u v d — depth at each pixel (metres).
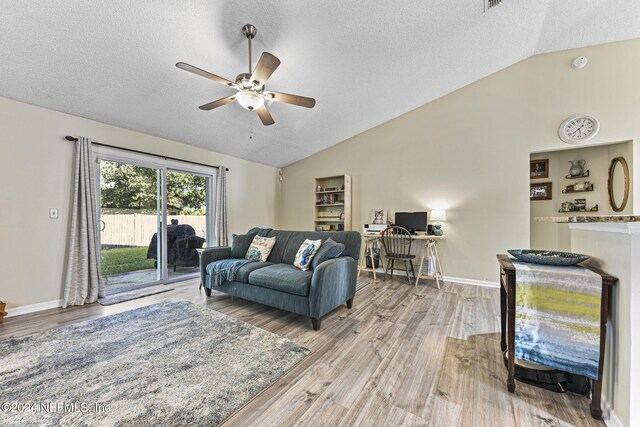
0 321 2.35
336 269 2.49
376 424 1.23
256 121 3.85
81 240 2.88
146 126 3.43
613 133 3.04
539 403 1.36
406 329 2.28
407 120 4.38
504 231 3.61
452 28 2.65
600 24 2.81
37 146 2.68
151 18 1.99
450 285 3.76
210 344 1.97
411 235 3.87
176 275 4.04
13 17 1.81
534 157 4.03
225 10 2.02
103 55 2.24
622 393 1.14
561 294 1.31
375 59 2.92
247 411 1.30
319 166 5.41
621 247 1.17
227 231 4.67
